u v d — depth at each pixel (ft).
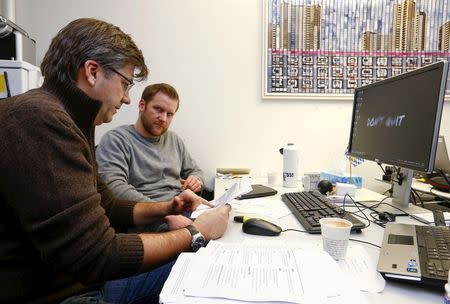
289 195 4.40
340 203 4.32
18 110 2.23
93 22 2.79
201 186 6.01
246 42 6.94
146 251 2.46
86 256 2.22
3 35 5.09
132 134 5.78
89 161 2.55
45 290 2.56
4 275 2.34
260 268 2.19
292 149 5.46
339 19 6.81
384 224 3.38
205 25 6.91
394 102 3.93
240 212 3.79
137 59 2.92
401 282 2.04
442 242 2.51
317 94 6.93
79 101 2.66
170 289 1.94
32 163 2.14
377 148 4.27
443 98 3.02
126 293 3.22
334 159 7.14
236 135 7.11
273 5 6.78
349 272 2.22
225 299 1.84
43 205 2.14
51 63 2.68
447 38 6.82
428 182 5.42
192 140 7.11
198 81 7.00
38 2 6.68
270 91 6.95
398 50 6.85
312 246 2.64
